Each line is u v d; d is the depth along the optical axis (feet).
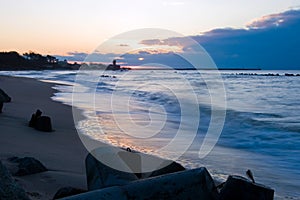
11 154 22.08
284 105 71.41
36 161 18.20
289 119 51.03
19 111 45.24
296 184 20.95
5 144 25.22
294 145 32.83
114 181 11.85
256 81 182.29
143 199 10.14
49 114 44.47
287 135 38.27
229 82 171.42
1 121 35.63
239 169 23.81
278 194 19.07
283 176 22.70
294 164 25.75
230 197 10.96
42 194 14.49
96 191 10.02
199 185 10.71
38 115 34.45
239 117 50.39
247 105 71.00
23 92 80.28
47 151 24.40
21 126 33.86
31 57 366.63
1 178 10.20
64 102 58.18
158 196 10.28
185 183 10.62
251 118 50.65
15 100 59.98
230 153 28.45
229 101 77.92
